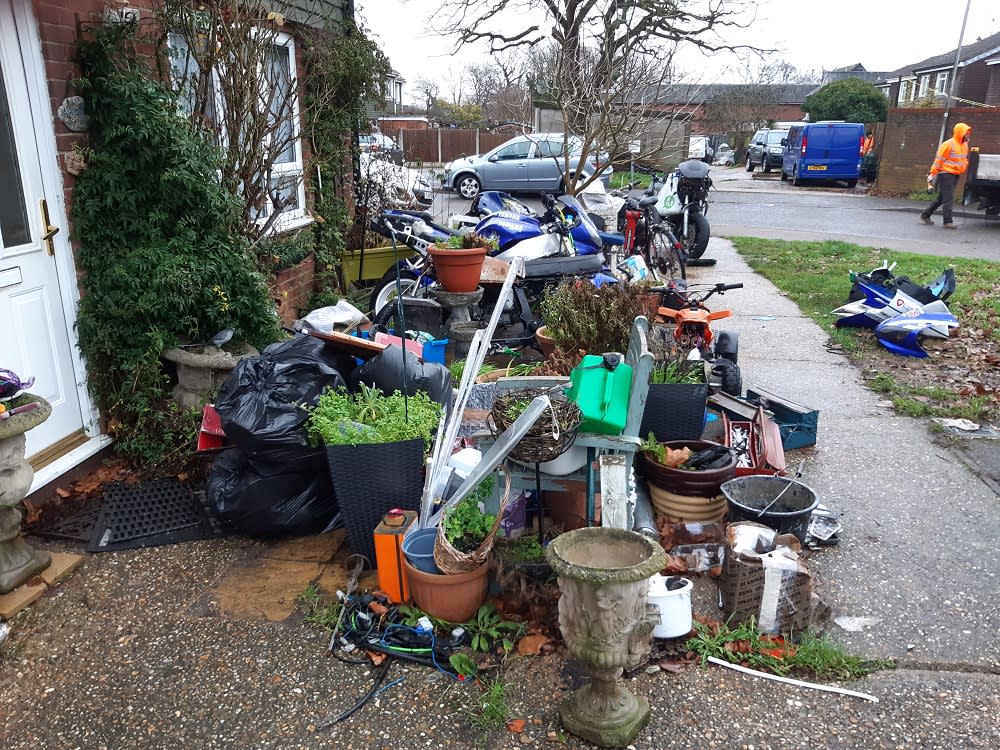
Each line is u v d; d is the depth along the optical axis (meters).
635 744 2.54
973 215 16.73
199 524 3.84
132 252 4.23
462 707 2.70
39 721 2.66
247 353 4.59
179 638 3.06
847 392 5.83
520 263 6.02
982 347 6.84
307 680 2.83
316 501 3.68
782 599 2.98
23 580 3.33
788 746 2.53
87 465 4.25
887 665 2.88
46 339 4.02
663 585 2.99
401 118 26.84
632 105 10.27
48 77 3.93
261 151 5.33
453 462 3.65
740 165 36.84
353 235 8.44
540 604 3.05
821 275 9.95
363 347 4.18
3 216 3.74
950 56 34.72
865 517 3.97
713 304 8.61
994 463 4.57
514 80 15.41
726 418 4.37
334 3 7.49
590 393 3.46
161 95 4.28
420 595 3.07
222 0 4.99
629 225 9.45
